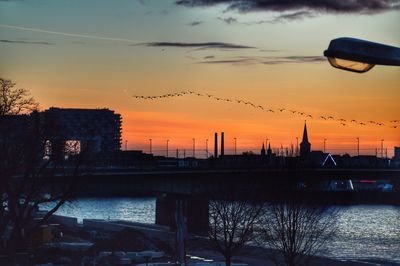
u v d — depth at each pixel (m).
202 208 152.38
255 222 158.75
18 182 116.31
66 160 127.50
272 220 160.62
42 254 117.12
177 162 178.12
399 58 14.53
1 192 104.38
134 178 150.12
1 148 108.00
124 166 158.00
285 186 134.88
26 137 109.88
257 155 198.00
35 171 118.19
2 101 112.75
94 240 146.62
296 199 132.50
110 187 147.12
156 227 171.50
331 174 184.50
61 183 126.69
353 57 14.44
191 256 124.06
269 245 126.50
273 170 143.38
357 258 151.25
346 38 14.52
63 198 108.56
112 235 153.12
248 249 124.25
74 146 125.62
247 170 150.62
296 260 112.38
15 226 102.31
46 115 120.62
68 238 148.12
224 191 148.50
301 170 153.12
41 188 119.50
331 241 176.50
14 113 113.50
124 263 111.81
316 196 143.38
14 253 94.81
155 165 164.75
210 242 129.75
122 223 186.25
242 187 147.12
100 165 160.88
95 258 114.25
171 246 132.62
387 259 156.50
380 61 14.50
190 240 137.50
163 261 114.50
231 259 119.56
